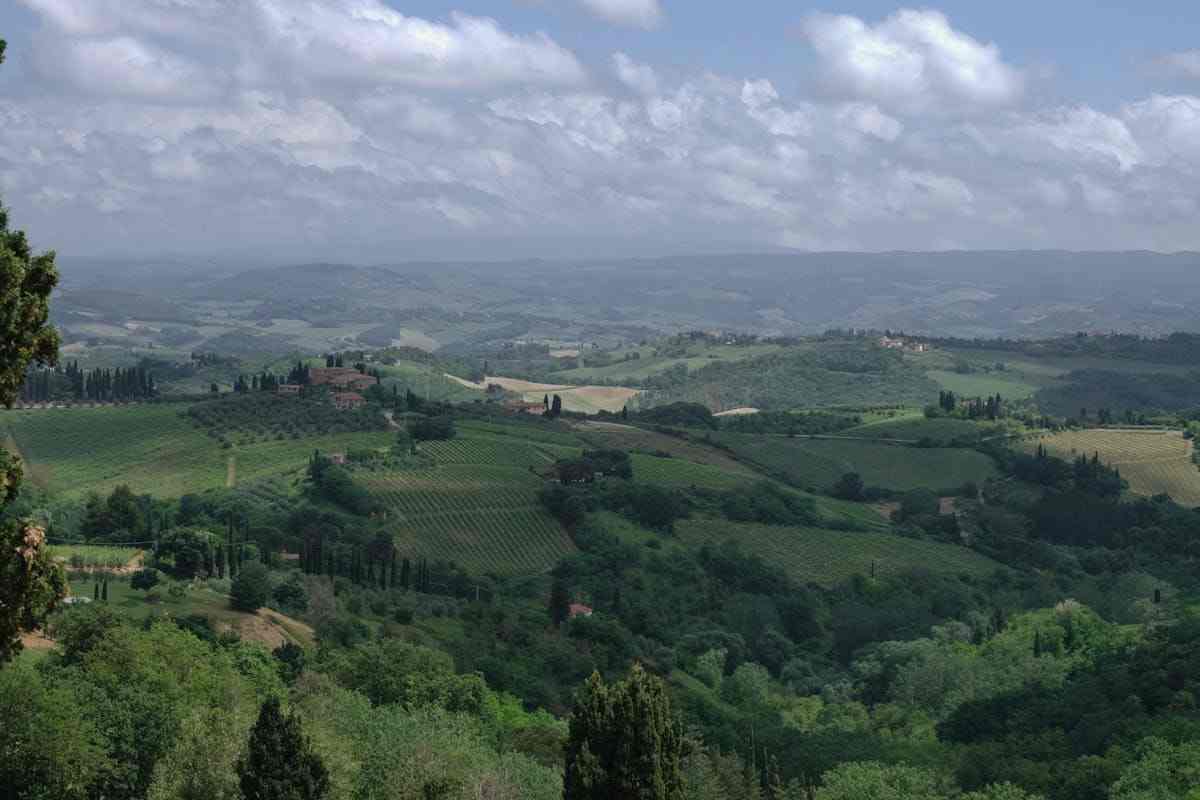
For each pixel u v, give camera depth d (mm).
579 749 72688
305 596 153000
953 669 170375
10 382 46406
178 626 123938
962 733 152375
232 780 75188
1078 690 152125
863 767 122375
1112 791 111625
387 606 166250
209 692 94312
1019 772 126125
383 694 124812
